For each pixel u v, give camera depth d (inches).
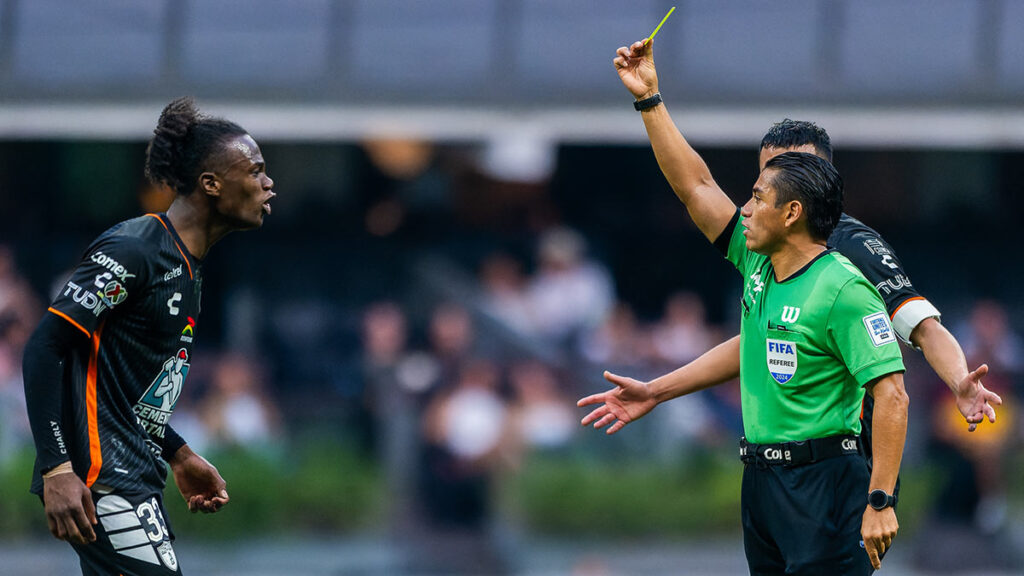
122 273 539.2
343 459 1545.3
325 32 1962.4
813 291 551.8
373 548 1491.1
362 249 2025.1
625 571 1460.4
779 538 565.0
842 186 565.6
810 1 1932.8
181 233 569.6
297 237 2016.5
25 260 1996.8
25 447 1534.2
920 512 1471.5
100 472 544.1
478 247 2031.3
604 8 1948.8
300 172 2033.7
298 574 1428.4
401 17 1956.2
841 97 1914.4
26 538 1478.8
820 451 556.4
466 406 1519.4
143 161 2027.6
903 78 1904.5
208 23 1961.1
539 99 1950.1
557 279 1828.2
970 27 1908.2
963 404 560.1
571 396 1561.3
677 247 2055.9
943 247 2037.4
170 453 619.2
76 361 542.9
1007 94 1888.5
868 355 539.5
